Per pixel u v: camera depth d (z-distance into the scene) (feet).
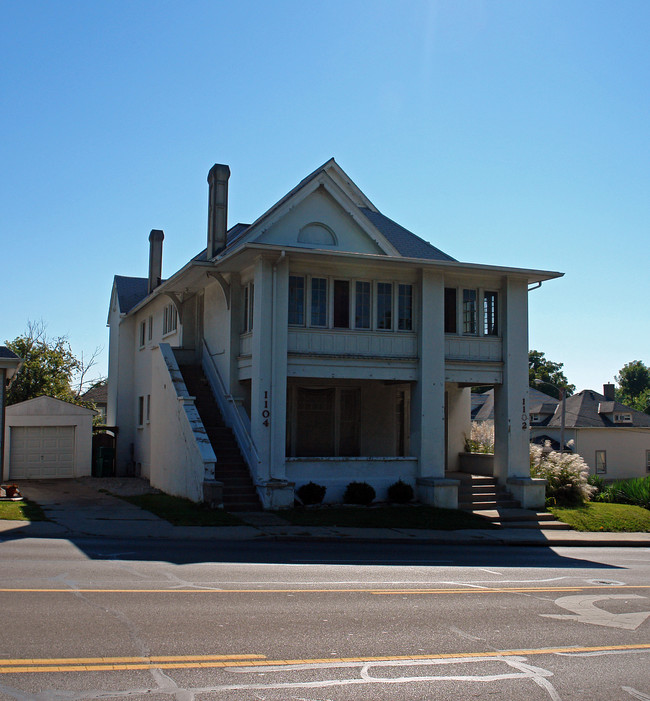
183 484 70.49
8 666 20.84
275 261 68.03
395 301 73.36
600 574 43.39
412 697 20.10
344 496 69.15
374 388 82.89
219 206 76.48
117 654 22.33
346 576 37.83
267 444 66.54
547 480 77.61
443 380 73.41
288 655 23.24
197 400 79.05
